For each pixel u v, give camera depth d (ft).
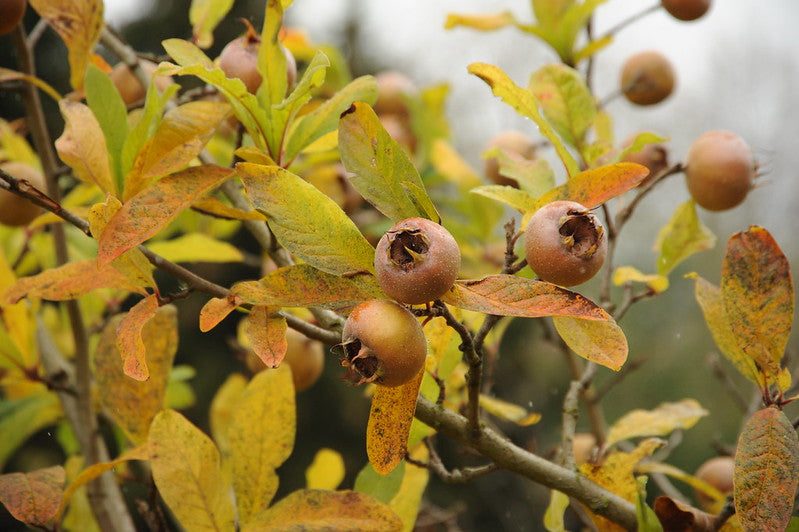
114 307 3.49
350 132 2.34
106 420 3.31
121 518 3.02
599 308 2.20
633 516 2.57
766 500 2.40
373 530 2.50
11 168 3.20
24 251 3.41
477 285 2.24
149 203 2.35
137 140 2.59
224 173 2.39
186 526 2.53
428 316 2.26
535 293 2.23
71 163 2.61
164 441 2.57
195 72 2.48
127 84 3.21
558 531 2.73
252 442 2.62
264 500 2.60
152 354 2.78
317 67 2.43
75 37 2.87
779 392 2.53
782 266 2.51
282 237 2.28
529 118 2.58
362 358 2.20
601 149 2.85
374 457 2.28
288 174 2.30
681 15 3.60
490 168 3.50
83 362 3.09
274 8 2.56
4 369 3.10
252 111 2.56
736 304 2.53
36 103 3.03
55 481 2.61
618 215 3.07
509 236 2.34
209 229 3.99
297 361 3.21
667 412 3.04
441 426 2.54
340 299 2.29
